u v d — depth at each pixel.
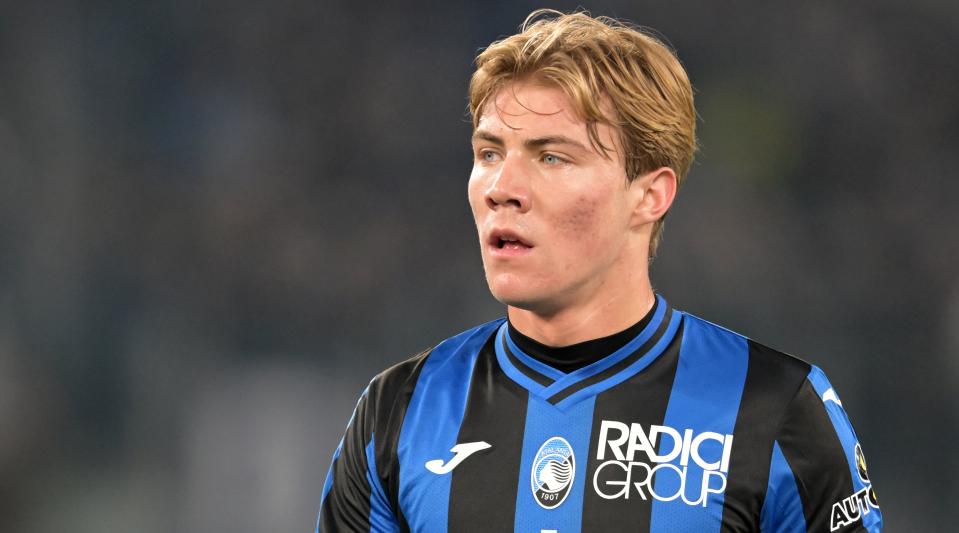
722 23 43.00
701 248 40.72
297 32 43.25
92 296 39.62
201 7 42.97
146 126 42.09
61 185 40.72
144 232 40.66
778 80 42.62
